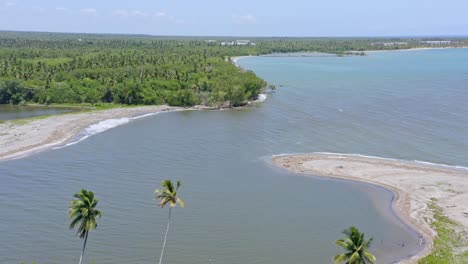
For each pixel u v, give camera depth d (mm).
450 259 79562
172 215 96875
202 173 121375
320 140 152500
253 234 89812
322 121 178750
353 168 125312
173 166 126188
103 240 86438
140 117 189250
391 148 143250
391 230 91938
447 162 130625
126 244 85188
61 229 89875
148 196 105750
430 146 145250
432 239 87750
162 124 175750
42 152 136250
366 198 106938
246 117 188500
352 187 113250
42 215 95250
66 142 147500
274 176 120188
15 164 125250
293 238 88750
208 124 175625
